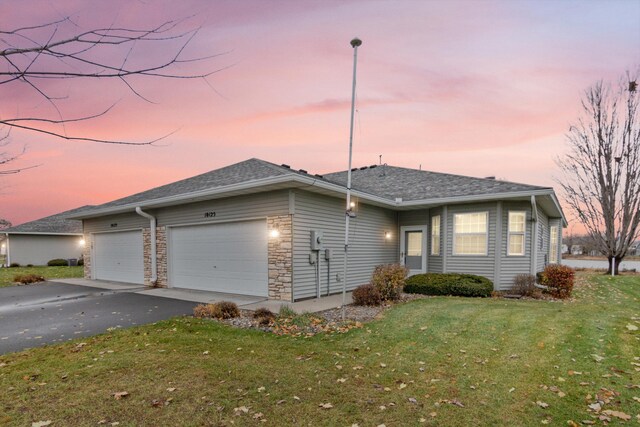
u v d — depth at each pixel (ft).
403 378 12.62
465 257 35.45
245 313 23.48
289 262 28.25
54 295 33.42
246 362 14.19
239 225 32.40
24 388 11.76
